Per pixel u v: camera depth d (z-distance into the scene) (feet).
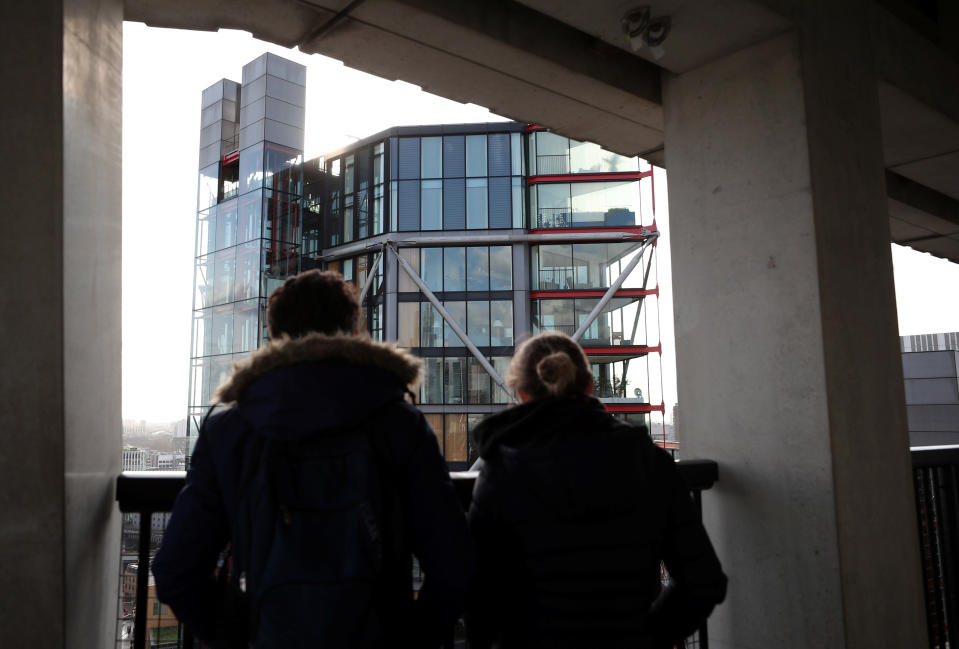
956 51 12.59
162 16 8.82
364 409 3.79
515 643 4.29
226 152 146.51
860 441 8.58
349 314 4.43
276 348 3.91
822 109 8.99
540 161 115.44
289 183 132.46
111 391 6.23
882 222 9.77
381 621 3.55
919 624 8.99
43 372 5.02
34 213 5.09
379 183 118.83
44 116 5.16
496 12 9.17
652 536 4.40
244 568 3.67
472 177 115.14
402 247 114.01
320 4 8.45
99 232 5.95
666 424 108.68
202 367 136.87
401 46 9.39
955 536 11.14
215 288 136.67
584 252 114.52
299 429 3.66
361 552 3.55
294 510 3.62
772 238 8.96
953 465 11.47
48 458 5.00
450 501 4.01
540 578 4.18
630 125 11.98
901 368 9.57
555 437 4.42
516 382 5.04
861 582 8.18
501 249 113.50
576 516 4.20
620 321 111.65
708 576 4.56
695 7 8.39
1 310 4.99
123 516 6.59
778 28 8.91
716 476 9.27
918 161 14.42
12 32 5.17
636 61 10.77
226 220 138.10
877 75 10.38
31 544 4.94
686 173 10.28
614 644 4.07
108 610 6.10
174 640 6.96
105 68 6.20
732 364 9.35
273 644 3.43
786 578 8.53
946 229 19.66
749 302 9.18
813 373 8.39
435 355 110.22
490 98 10.91
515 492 4.35
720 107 9.78
